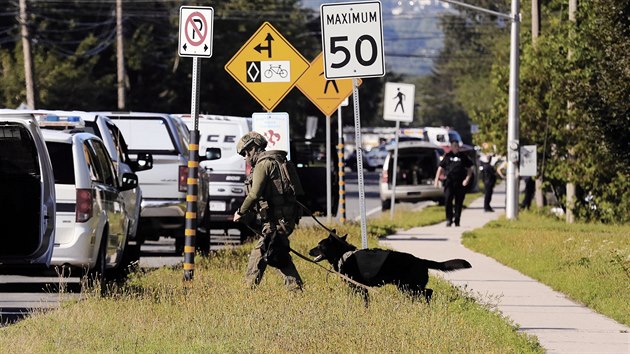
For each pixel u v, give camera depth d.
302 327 40.97
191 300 47.16
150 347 37.69
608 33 97.56
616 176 113.81
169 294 48.91
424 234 97.12
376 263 46.53
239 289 50.78
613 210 115.50
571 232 92.56
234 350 37.06
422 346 38.09
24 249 48.66
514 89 117.56
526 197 143.00
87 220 53.38
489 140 132.62
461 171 108.25
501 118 131.25
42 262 48.91
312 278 56.06
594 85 99.88
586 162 114.56
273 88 66.81
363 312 44.22
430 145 144.50
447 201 108.50
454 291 52.88
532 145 121.06
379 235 92.38
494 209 146.00
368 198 179.62
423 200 143.25
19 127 48.78
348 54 53.00
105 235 56.75
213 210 85.75
